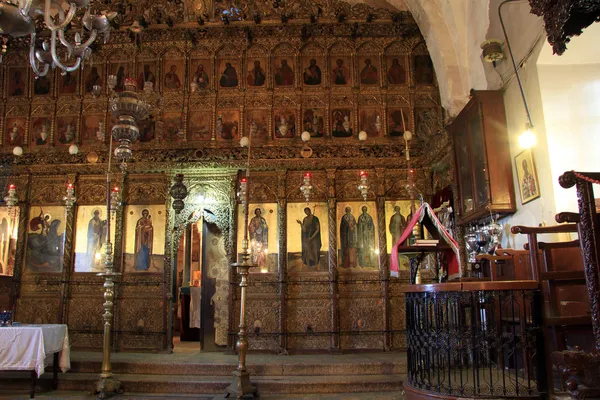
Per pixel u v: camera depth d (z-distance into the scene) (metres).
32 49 7.12
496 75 10.84
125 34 14.51
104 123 14.38
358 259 13.54
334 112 14.28
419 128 14.08
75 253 13.79
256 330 13.05
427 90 14.30
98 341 13.26
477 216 10.88
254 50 14.56
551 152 8.95
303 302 13.23
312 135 14.09
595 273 5.00
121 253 13.63
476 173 10.87
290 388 9.83
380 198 13.76
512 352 6.30
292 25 14.28
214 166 13.80
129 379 10.24
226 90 14.31
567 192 8.75
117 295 13.40
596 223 5.08
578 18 5.63
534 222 9.42
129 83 8.91
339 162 13.82
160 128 14.15
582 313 7.55
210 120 14.28
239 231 13.70
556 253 8.04
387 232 13.66
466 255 11.98
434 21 12.61
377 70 14.48
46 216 14.05
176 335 18.56
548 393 6.12
